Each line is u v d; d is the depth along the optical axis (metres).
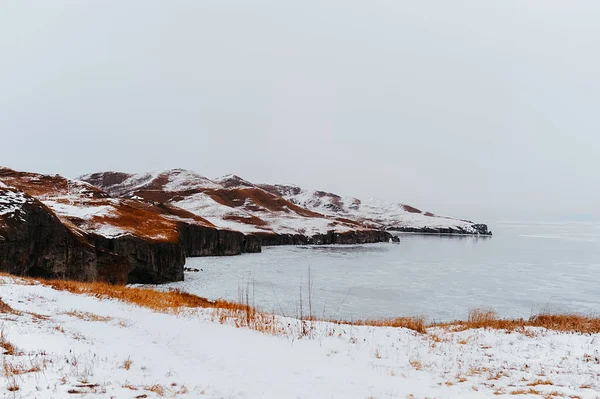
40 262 35.28
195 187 186.75
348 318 33.22
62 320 12.62
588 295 45.97
